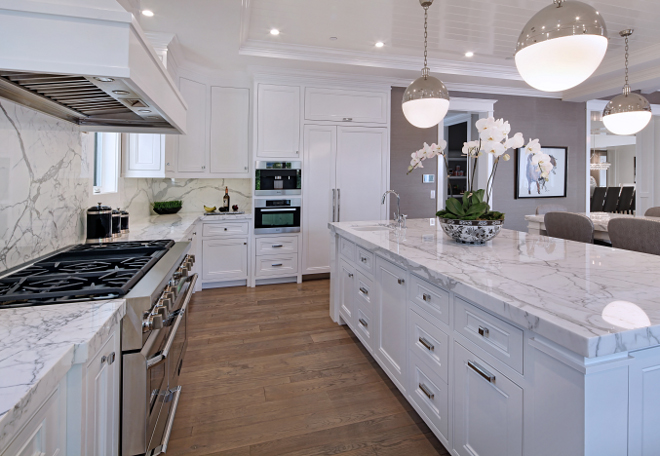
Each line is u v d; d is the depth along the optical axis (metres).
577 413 0.88
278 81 4.28
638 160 6.32
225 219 4.19
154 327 1.19
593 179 12.36
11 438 0.57
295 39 3.71
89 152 2.23
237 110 4.37
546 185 5.58
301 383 2.20
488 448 1.24
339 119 4.50
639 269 1.47
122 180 3.08
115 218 2.36
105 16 0.97
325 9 3.12
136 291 1.19
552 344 0.94
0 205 1.33
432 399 1.61
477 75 4.58
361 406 1.98
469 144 2.04
